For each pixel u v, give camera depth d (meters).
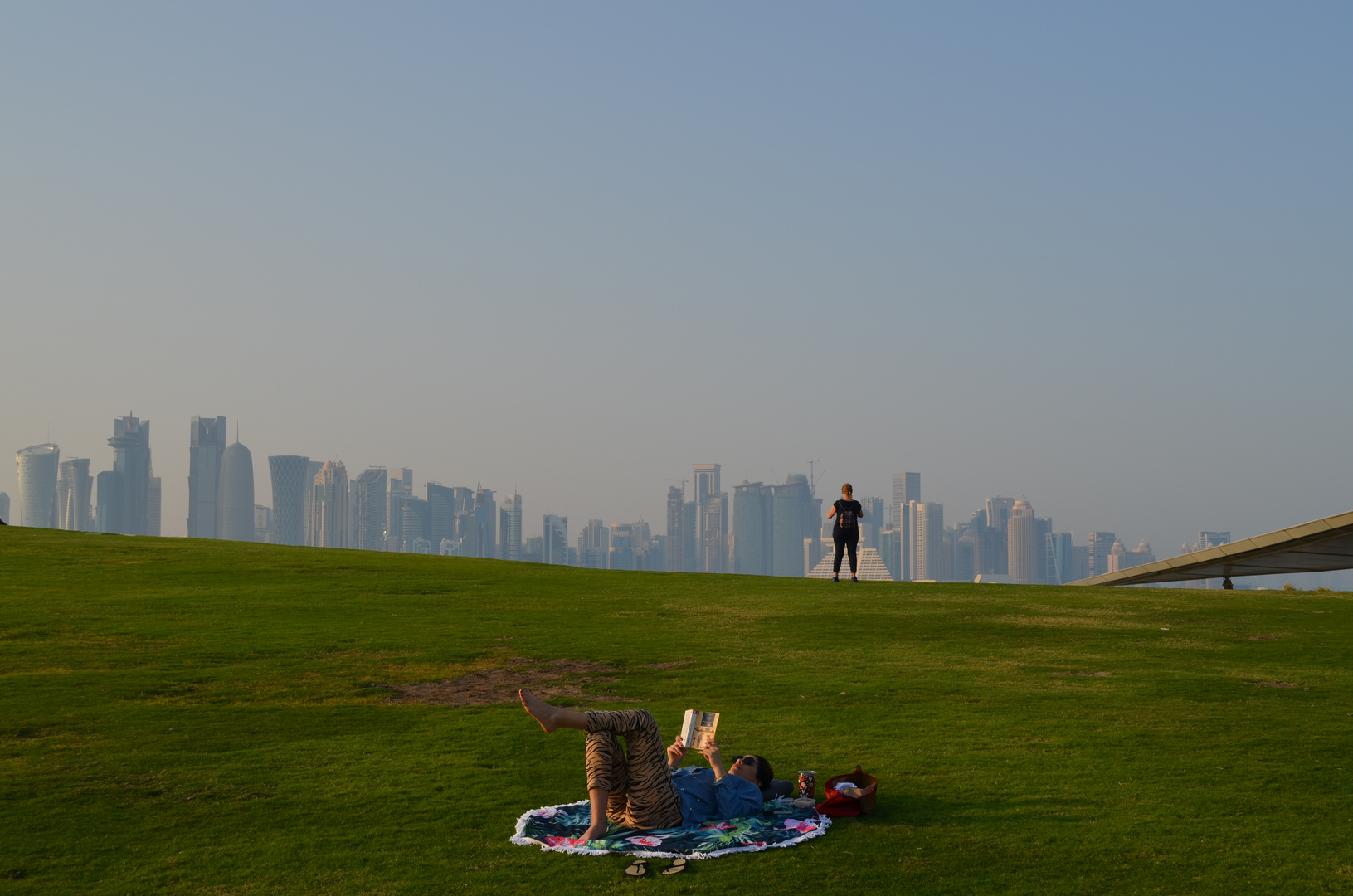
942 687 15.17
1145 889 7.38
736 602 24.69
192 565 30.28
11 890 7.60
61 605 22.89
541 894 7.37
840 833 8.69
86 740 12.21
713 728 9.82
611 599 25.09
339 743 12.13
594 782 8.59
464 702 14.51
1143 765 10.84
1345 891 7.32
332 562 31.83
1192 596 26.61
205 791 10.15
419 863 8.05
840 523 29.62
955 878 7.62
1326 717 13.11
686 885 7.48
